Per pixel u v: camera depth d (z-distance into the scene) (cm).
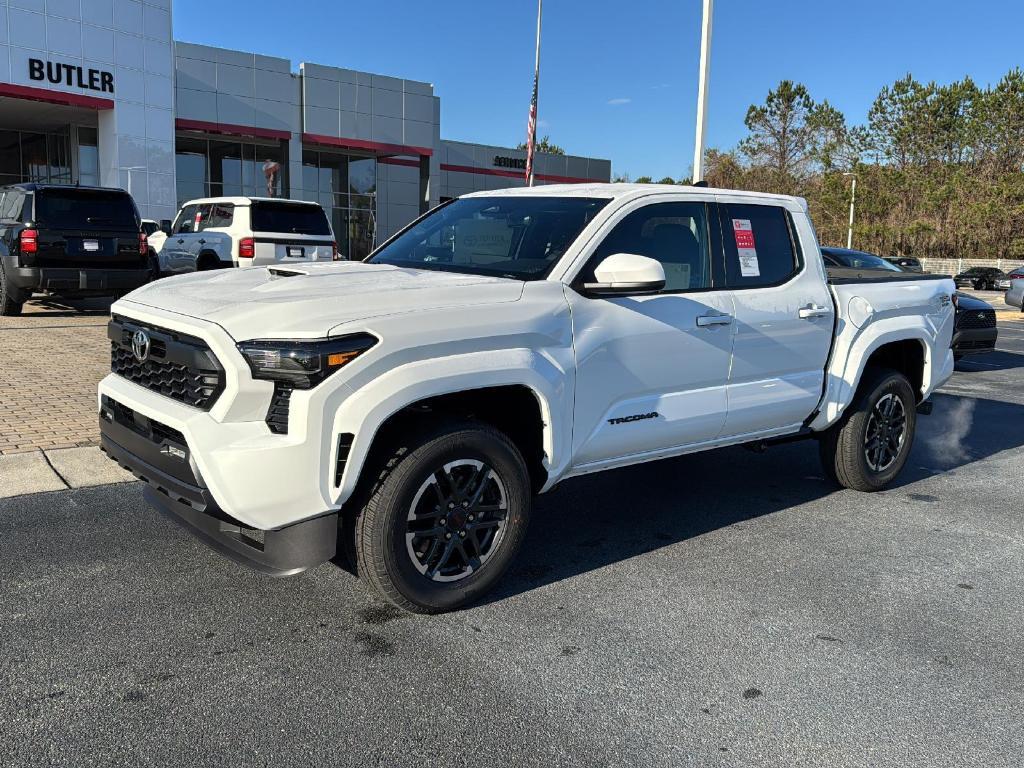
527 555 454
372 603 384
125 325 393
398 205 3872
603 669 333
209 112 3020
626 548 469
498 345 366
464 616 376
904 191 6178
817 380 521
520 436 409
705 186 481
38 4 2141
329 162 3581
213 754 270
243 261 1464
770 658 347
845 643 362
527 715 299
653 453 449
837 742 289
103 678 313
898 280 588
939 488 614
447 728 289
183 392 347
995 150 6712
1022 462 701
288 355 318
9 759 263
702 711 306
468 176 4306
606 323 407
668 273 445
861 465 571
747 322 468
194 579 402
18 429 626
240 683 313
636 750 281
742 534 498
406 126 3509
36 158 2875
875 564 456
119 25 2289
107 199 1230
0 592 381
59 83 2203
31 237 1168
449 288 370
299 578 408
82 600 377
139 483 537
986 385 1146
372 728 288
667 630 369
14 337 1047
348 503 357
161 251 1702
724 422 470
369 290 360
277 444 320
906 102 7119
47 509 487
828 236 6241
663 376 434
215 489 321
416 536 359
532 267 411
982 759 282
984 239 5938
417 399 340
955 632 376
